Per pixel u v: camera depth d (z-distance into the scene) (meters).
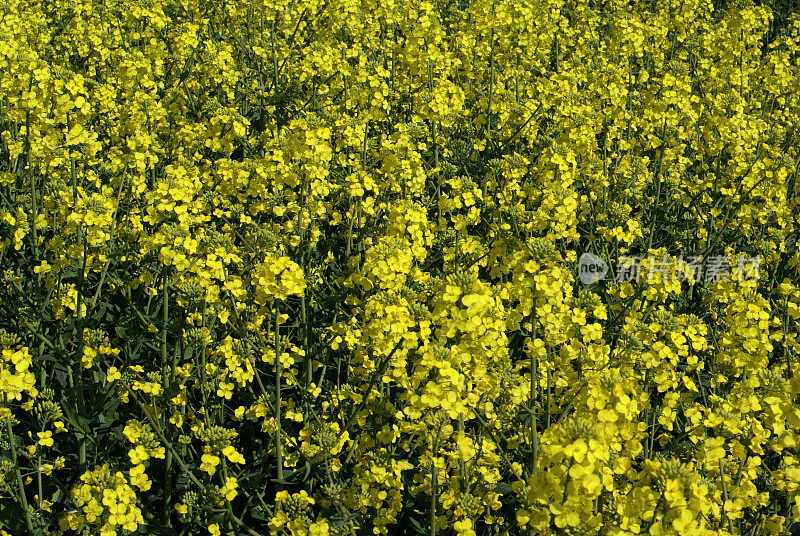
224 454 3.34
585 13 11.09
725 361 4.05
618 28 8.69
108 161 5.88
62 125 5.50
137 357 4.36
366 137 5.85
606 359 3.65
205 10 9.27
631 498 2.66
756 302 4.50
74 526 3.09
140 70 6.45
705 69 9.31
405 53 7.45
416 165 5.52
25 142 4.73
